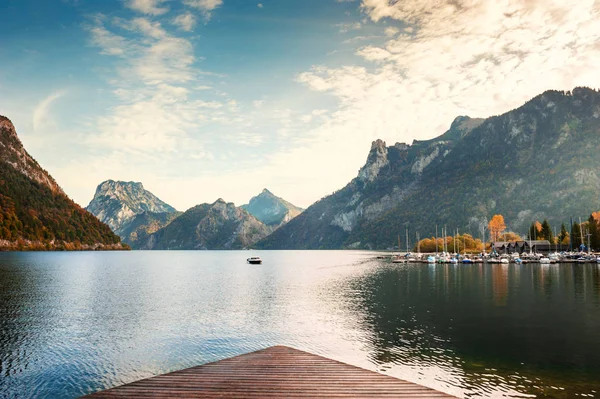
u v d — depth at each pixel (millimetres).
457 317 43906
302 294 67375
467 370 26219
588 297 58344
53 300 61219
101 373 27797
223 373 17094
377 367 27094
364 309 50312
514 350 30562
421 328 38500
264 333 37812
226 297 64562
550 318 42750
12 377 26953
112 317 46938
